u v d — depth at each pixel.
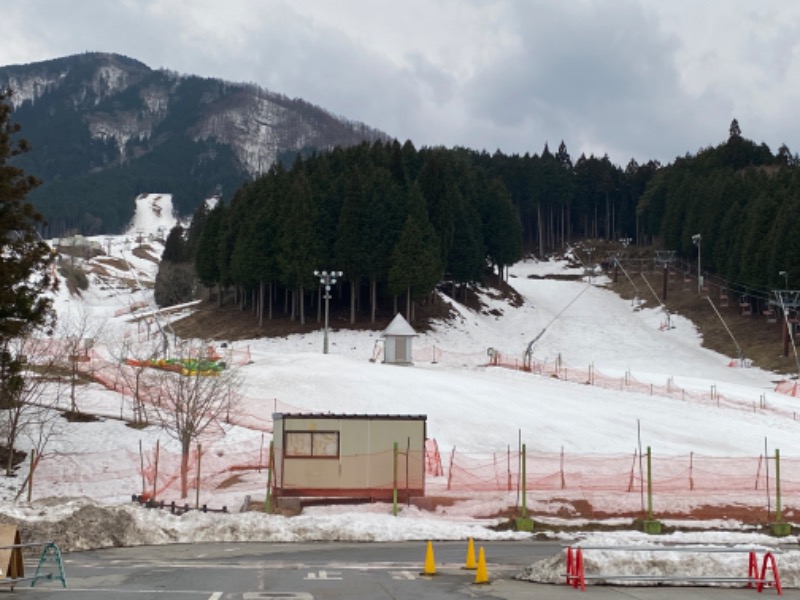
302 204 103.19
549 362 98.00
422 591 20.84
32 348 60.75
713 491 43.28
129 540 31.23
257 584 21.42
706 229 133.75
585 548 23.00
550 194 193.88
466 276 114.88
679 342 110.25
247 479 45.75
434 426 57.53
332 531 33.88
